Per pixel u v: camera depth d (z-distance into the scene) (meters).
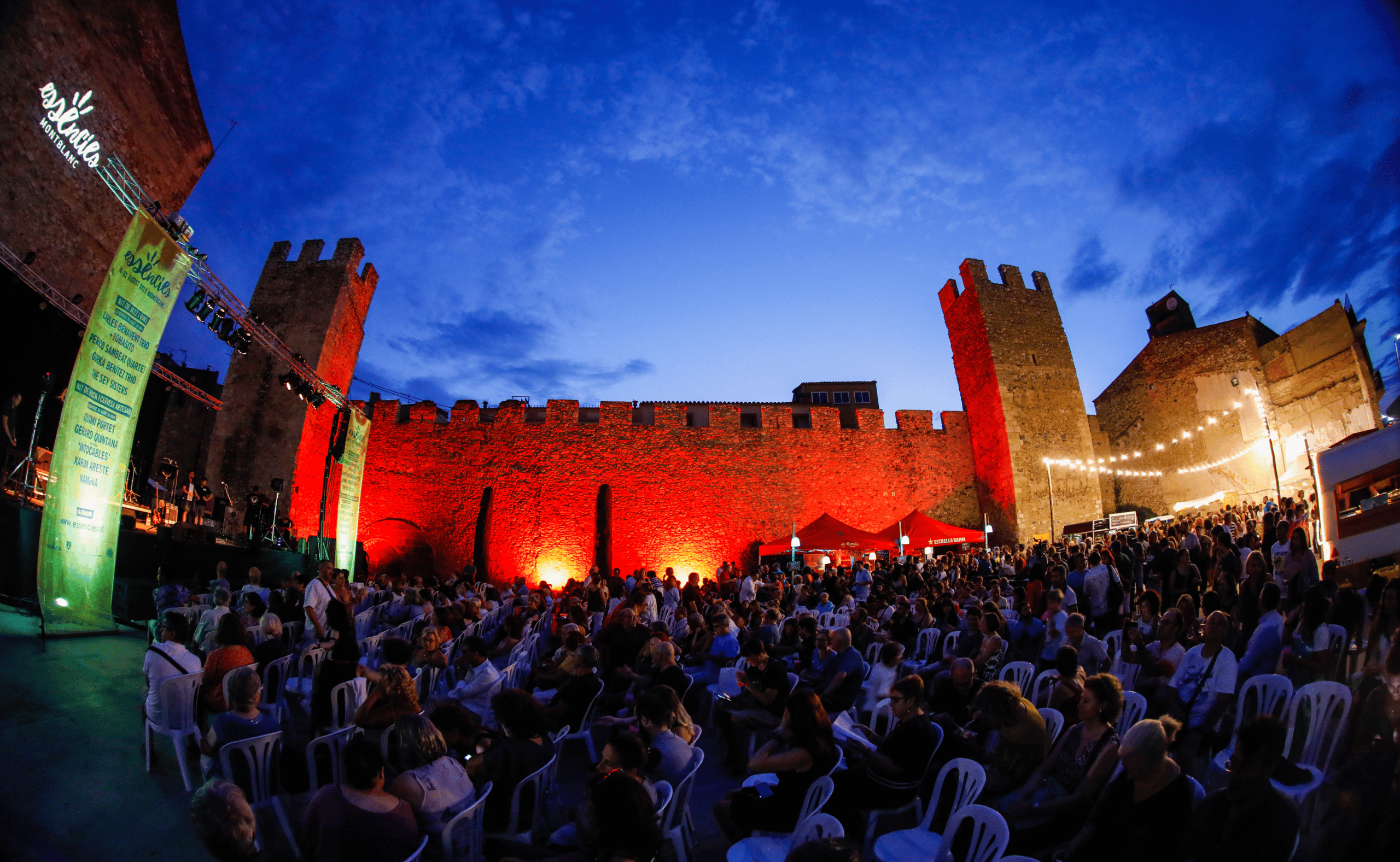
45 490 11.85
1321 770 4.33
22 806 4.89
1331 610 5.84
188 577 13.64
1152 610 7.35
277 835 4.98
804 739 4.57
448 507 27.69
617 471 28.48
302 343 24.33
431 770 4.22
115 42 12.88
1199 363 28.09
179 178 15.69
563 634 8.89
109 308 8.95
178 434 26.52
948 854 3.76
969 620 8.35
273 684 7.09
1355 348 22.12
